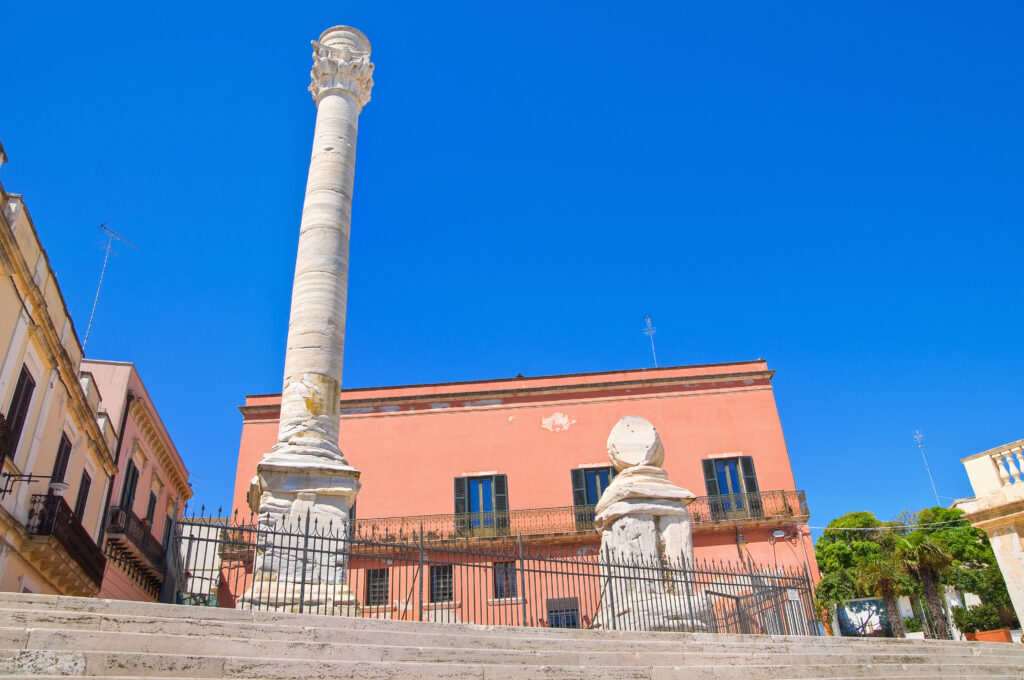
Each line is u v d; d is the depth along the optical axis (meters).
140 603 6.25
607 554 12.71
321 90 15.34
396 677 6.02
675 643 8.52
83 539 19.08
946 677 9.07
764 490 26.70
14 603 5.72
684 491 13.01
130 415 25.42
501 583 21.22
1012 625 34.84
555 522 26.36
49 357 17.67
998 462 14.23
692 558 12.43
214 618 6.54
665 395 28.44
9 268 14.90
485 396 28.77
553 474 27.42
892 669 9.03
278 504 10.89
